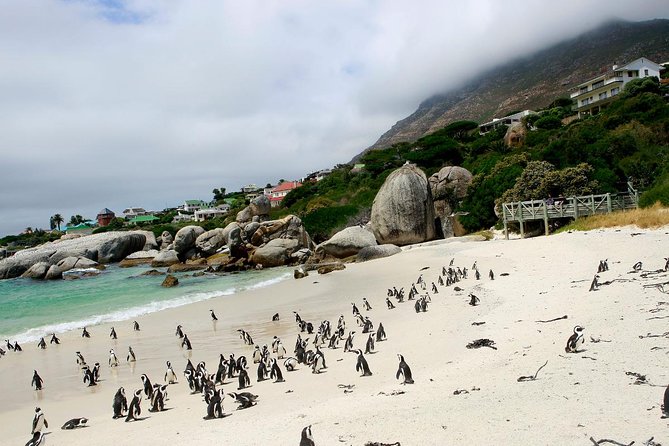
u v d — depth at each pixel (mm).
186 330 29453
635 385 11789
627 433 9570
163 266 76125
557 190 50750
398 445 10469
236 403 16047
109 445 13125
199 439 12555
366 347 20281
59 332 31500
